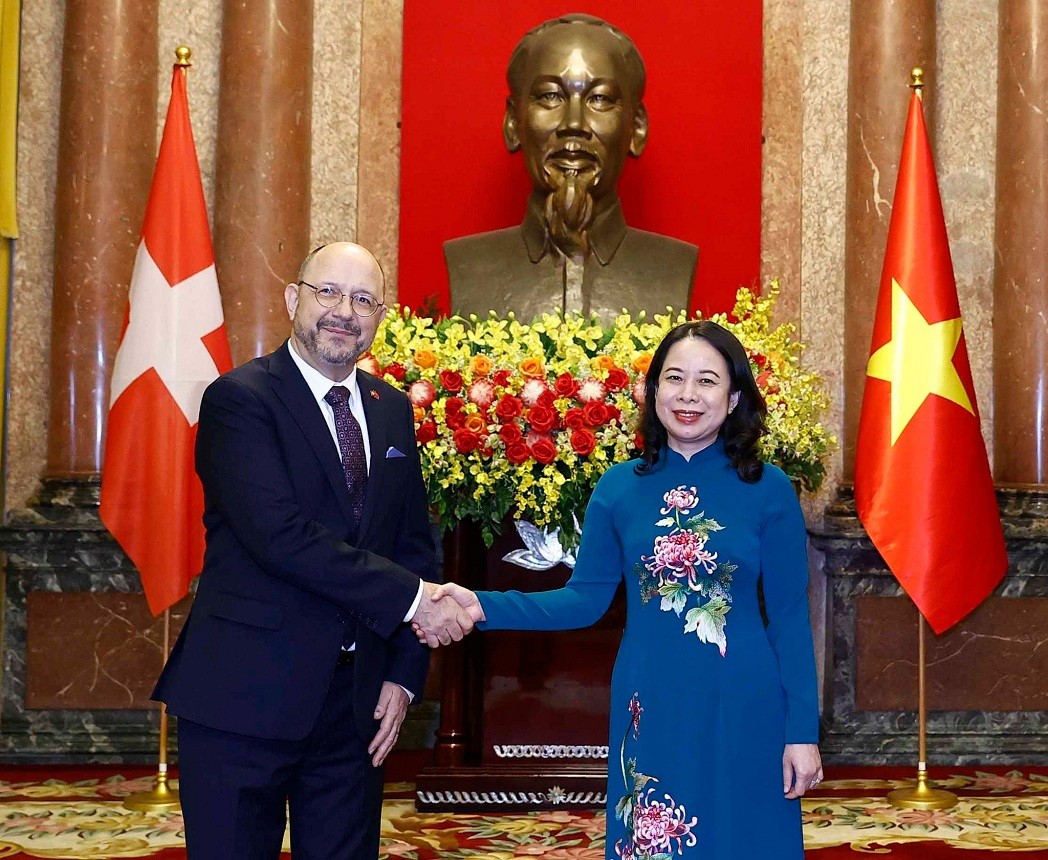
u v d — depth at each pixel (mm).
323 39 6410
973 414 4812
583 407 4281
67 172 5871
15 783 5219
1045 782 5391
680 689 2695
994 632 5902
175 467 4652
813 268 6434
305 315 2803
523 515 4617
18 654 5652
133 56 5949
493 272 5352
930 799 4895
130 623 5707
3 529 5598
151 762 5629
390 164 6473
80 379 5805
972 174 6371
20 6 5977
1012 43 6238
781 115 6484
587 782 4637
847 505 6008
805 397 4555
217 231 6059
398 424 2971
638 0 6418
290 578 2660
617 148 5312
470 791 4621
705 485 2816
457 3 6418
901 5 6188
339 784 2771
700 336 2838
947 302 4820
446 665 4781
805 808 4855
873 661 5867
